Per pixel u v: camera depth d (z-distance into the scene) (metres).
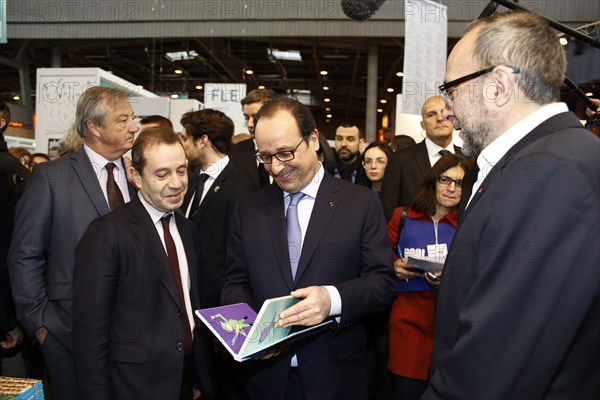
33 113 10.84
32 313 1.62
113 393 1.40
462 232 0.89
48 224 1.68
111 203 1.81
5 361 2.35
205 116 2.43
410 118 4.53
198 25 7.13
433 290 2.09
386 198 2.72
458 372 0.79
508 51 0.89
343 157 3.51
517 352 0.74
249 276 1.56
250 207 1.61
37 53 11.17
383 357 2.43
